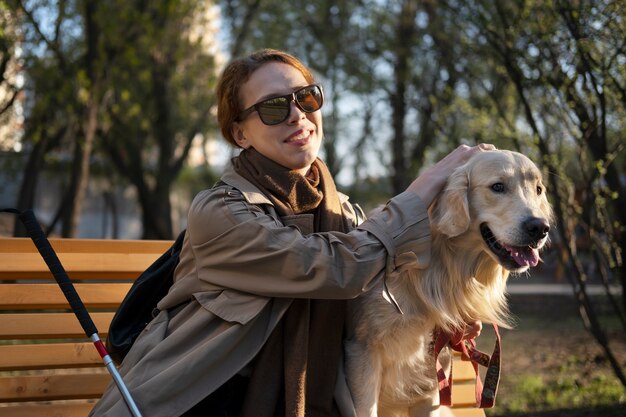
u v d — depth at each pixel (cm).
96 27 1224
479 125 602
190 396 238
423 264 255
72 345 300
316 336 260
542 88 555
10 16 1155
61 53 1244
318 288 240
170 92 1666
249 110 268
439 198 276
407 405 295
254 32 1689
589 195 535
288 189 265
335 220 275
